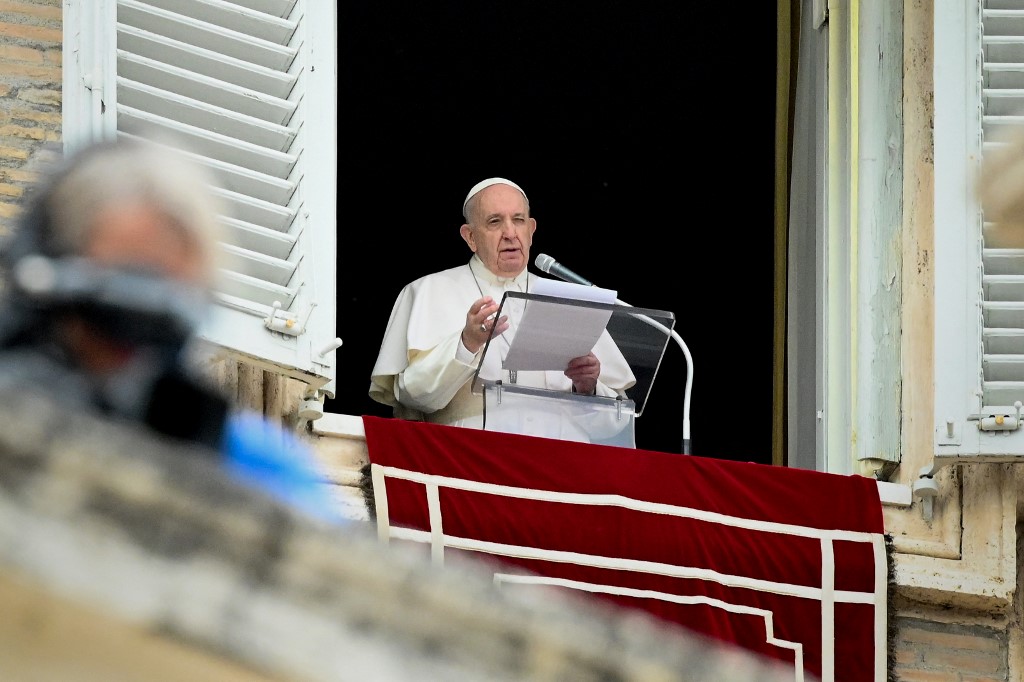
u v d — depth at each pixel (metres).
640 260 41.41
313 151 24.20
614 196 41.41
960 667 25.19
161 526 6.57
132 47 23.59
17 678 6.50
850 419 26.95
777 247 32.38
